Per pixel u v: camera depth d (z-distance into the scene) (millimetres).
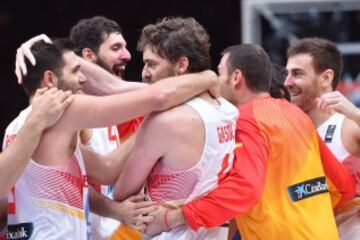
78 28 13359
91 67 10836
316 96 11938
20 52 9664
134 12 26172
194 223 9188
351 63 21922
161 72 9492
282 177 10133
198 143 9250
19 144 8938
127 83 10820
